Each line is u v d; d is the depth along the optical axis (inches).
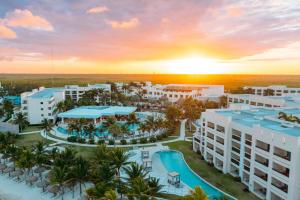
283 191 1573.6
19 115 3732.8
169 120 3649.1
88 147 2923.2
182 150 2822.3
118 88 7436.0
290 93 5713.6
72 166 1843.0
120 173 2146.9
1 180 2111.2
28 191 1914.4
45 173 2190.0
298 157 1486.2
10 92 7770.7
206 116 2486.5
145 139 3120.1
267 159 1708.9
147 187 1499.8
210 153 2418.8
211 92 6471.5
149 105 6003.9
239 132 2046.0
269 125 1961.1
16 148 2287.2
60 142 3115.2
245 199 1731.1
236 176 2060.8
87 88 6515.8
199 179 2079.2
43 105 4163.4
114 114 4318.4
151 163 2315.5
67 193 1862.7
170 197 1758.1
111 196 1385.3
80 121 3358.8
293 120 2356.1
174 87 6879.9
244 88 6628.9
